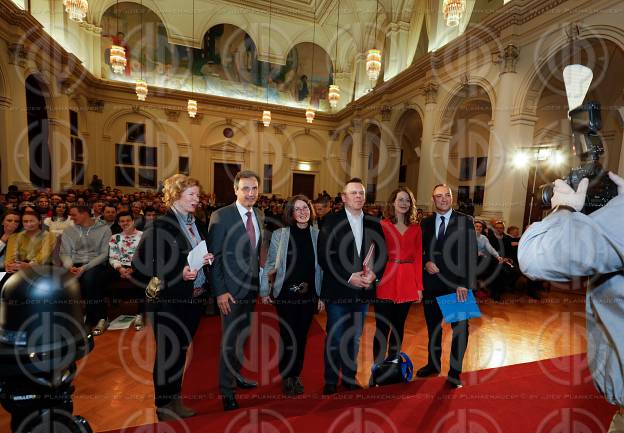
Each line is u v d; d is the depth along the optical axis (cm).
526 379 215
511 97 670
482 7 796
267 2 1396
